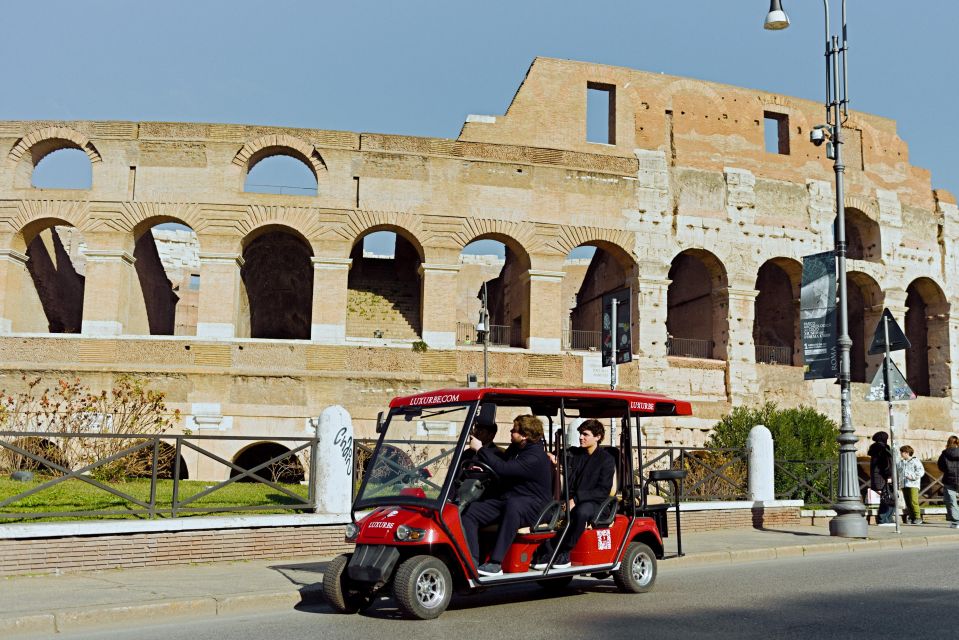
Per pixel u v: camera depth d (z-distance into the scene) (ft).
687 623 33.83
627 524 42.52
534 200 112.88
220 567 48.85
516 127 115.65
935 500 93.81
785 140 128.36
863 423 125.08
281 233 132.46
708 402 115.96
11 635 33.17
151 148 105.91
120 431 82.79
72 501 55.62
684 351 130.00
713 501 72.69
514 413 49.42
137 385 90.27
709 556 55.52
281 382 102.94
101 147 105.50
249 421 101.86
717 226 119.96
